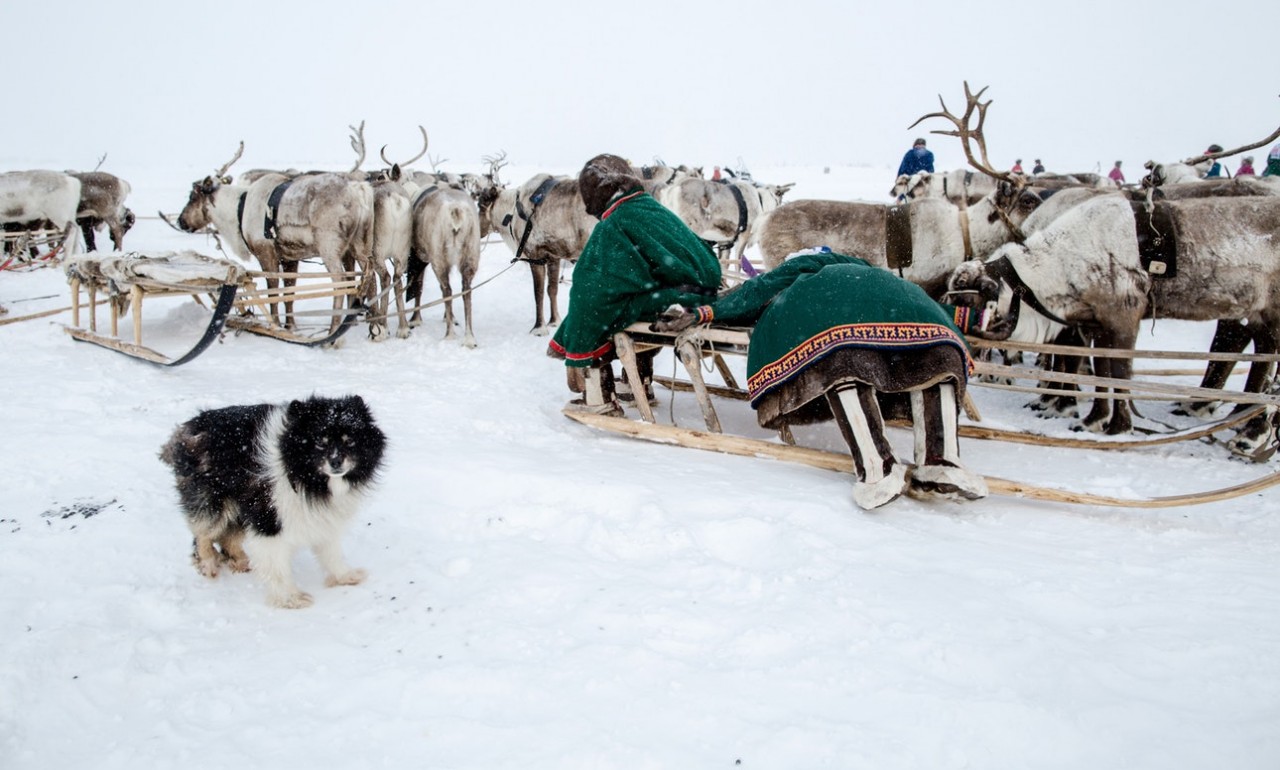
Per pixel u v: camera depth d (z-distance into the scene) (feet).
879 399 16.92
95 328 29.50
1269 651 9.54
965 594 10.99
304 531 11.11
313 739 8.54
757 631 10.14
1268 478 13.84
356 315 29.91
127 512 14.34
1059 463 17.87
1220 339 21.38
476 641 10.28
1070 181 35.14
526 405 21.81
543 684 9.27
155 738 8.71
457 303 40.91
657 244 18.22
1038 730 8.29
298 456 10.70
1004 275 19.79
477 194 36.52
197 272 25.02
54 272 47.85
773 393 15.47
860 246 24.90
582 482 14.83
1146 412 22.72
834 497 14.74
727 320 18.03
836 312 14.80
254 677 9.75
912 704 8.73
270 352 28.04
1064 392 19.24
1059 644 9.77
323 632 10.76
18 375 23.61
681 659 9.75
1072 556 12.60
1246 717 8.48
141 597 11.61
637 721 8.61
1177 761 7.88
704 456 17.29
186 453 11.46
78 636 10.54
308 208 29.32
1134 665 9.36
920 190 40.81
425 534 13.64
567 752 8.12
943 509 14.94
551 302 34.42
